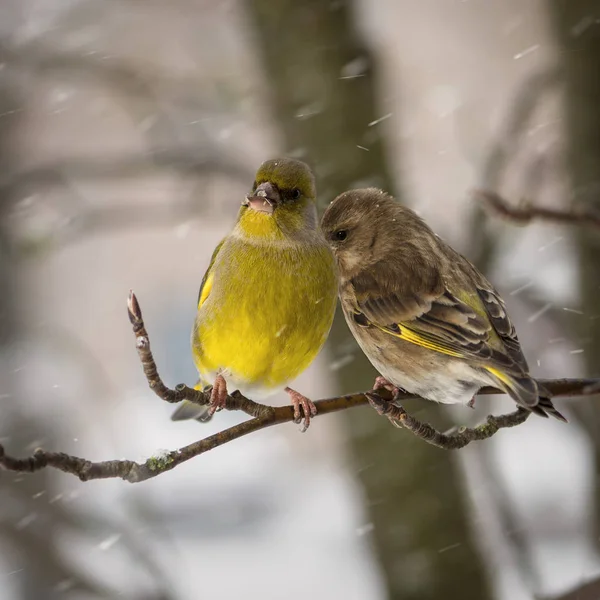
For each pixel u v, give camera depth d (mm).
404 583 11477
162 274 28922
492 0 26344
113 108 19906
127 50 19375
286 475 23109
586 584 8367
